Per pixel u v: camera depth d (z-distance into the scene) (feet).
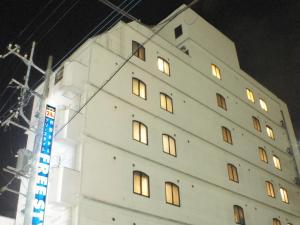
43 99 56.80
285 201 106.32
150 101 80.02
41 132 54.29
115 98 72.69
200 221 75.46
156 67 87.04
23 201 76.28
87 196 58.49
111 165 64.59
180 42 104.88
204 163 84.99
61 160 64.34
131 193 65.05
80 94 70.64
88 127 64.95
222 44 117.60
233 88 111.65
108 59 76.28
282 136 124.88
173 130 81.71
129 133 71.26
